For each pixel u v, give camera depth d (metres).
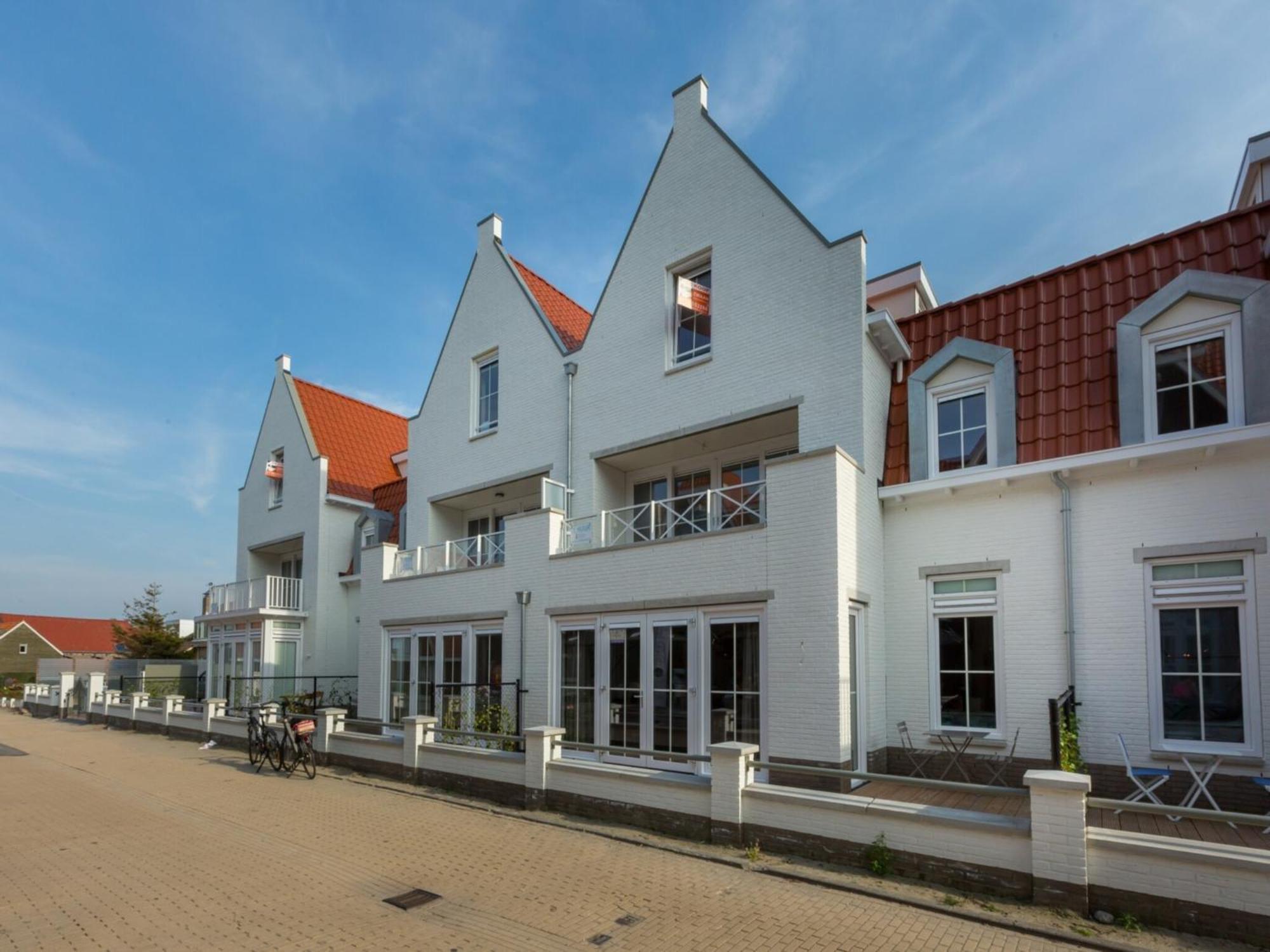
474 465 16.62
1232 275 8.84
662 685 11.02
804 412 11.30
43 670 35.84
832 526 9.55
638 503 14.54
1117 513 9.36
